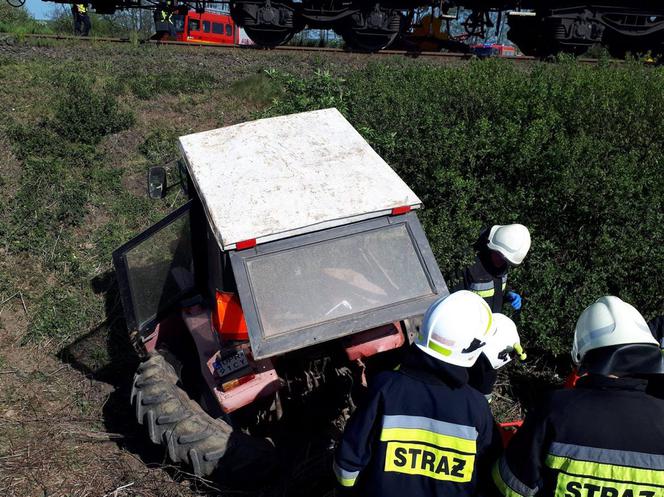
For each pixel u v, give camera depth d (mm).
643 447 2102
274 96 10500
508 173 5820
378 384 2488
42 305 6184
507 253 3949
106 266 6805
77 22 18469
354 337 3676
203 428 3648
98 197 7941
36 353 5629
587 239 5266
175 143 9172
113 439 4516
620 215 5160
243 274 3275
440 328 2406
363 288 3389
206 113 10109
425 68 8812
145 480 4012
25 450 4336
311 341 3227
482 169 6074
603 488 2129
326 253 3395
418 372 2441
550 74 8312
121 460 4262
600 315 2342
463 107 7074
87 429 4625
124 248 4641
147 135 9438
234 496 3787
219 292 3385
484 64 8977
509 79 7867
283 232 3326
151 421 3682
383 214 3494
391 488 2453
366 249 3451
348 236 3436
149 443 4457
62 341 5758
